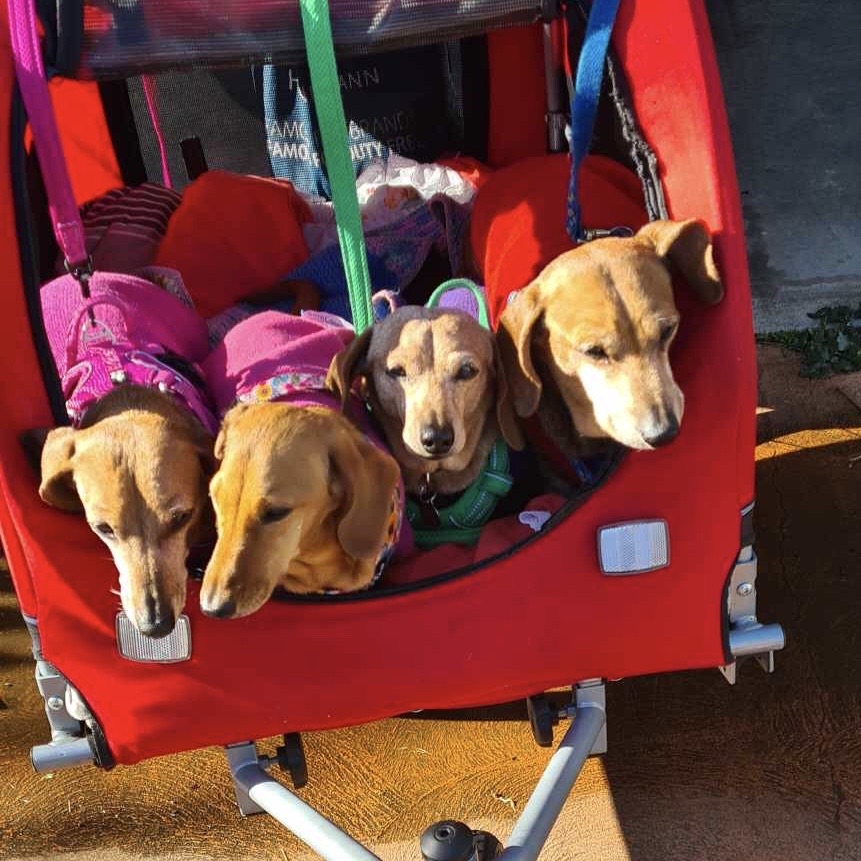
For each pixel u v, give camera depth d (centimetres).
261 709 100
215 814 121
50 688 103
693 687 128
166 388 105
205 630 96
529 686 103
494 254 133
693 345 101
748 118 201
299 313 140
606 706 127
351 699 100
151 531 91
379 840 117
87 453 92
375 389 109
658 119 104
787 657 130
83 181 171
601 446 110
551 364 106
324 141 104
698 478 99
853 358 179
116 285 121
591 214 124
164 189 165
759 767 119
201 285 150
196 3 103
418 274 158
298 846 118
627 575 100
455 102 178
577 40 124
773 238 195
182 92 175
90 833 121
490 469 113
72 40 101
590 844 114
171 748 102
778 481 156
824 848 112
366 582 101
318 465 93
